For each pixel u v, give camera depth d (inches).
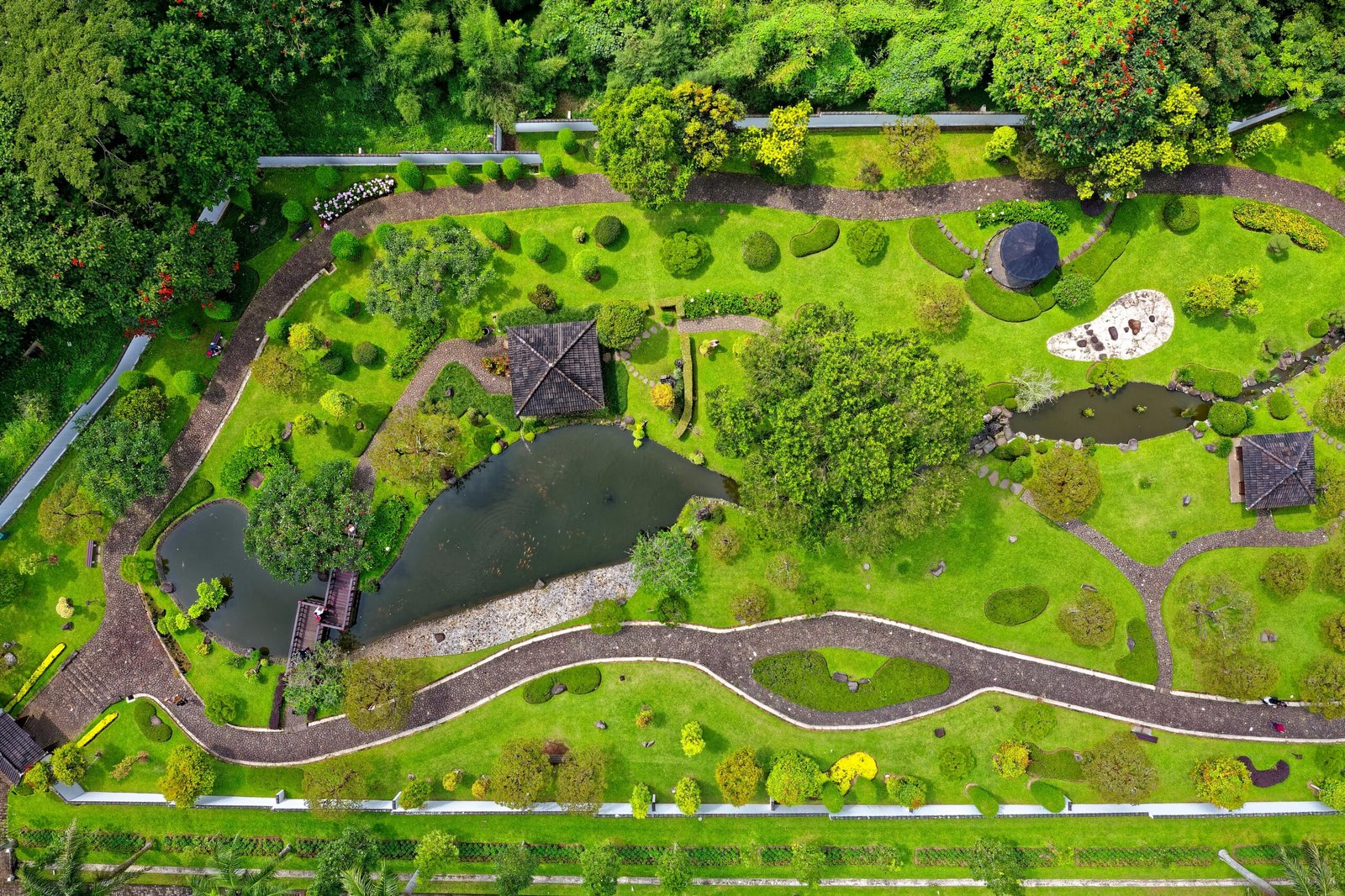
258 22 1688.0
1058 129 1712.6
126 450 1786.4
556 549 1943.9
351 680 1791.3
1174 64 1685.5
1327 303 1918.1
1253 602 1845.5
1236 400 1920.5
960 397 1529.3
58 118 1513.3
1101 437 1934.1
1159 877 1862.7
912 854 1870.1
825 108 1957.4
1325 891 1674.5
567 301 1953.7
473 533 1945.1
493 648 1926.7
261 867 1892.2
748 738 1886.1
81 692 1936.5
